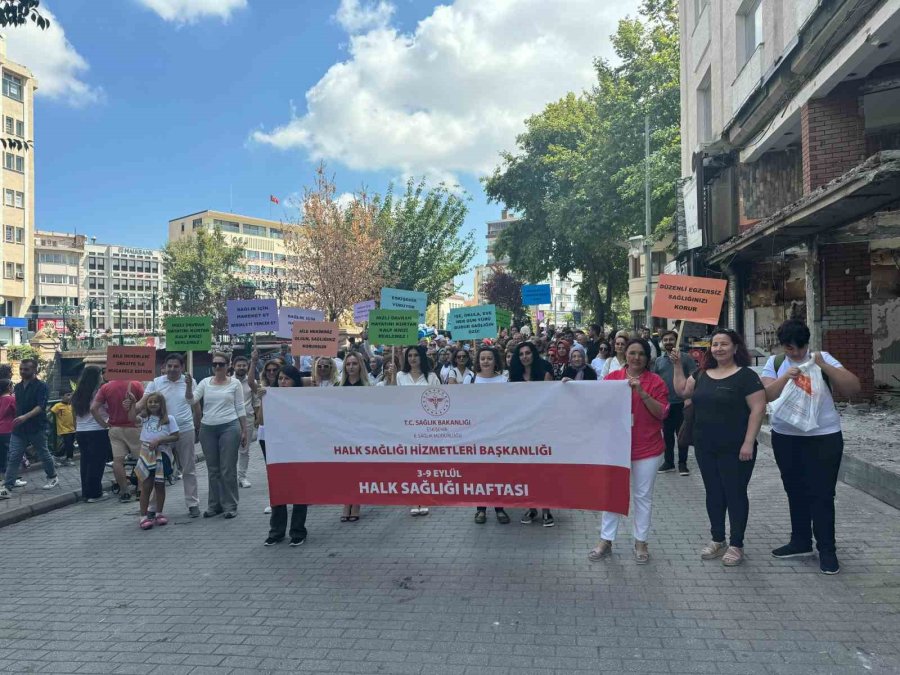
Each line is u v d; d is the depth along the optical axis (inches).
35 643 170.4
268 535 254.4
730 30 618.8
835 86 433.7
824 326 447.2
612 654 151.1
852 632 156.8
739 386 202.4
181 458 293.0
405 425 231.8
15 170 2332.7
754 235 441.4
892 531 226.2
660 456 211.3
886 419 382.9
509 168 1531.7
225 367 293.3
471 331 453.4
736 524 203.0
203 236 1952.5
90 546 257.3
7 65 2235.5
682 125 826.2
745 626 161.9
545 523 255.3
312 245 1253.1
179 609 188.1
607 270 1690.5
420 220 1444.4
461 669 147.1
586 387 214.8
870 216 393.4
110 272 3885.3
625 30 1099.9
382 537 248.7
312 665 152.1
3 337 2262.6
